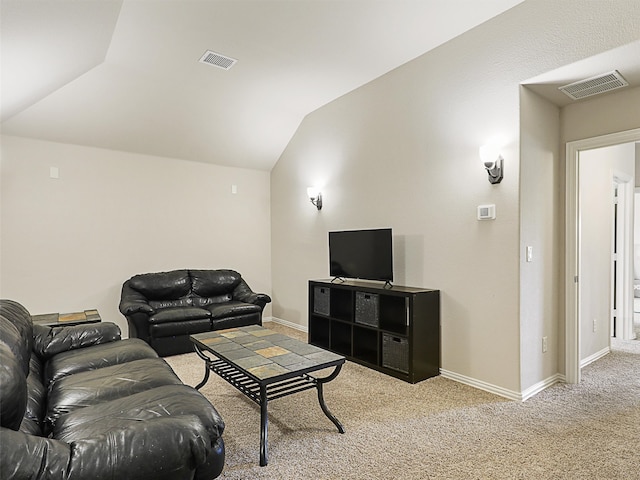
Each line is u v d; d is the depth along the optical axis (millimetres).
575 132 3260
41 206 4402
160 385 2100
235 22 3082
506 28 2955
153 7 2875
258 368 2293
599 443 2275
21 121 4121
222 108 4793
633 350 4273
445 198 3424
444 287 3438
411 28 3172
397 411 2727
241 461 2096
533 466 2045
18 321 2266
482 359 3145
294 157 5496
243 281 5477
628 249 4789
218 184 5660
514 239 2941
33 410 1816
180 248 5348
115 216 4863
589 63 2580
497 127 3031
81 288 4637
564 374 3309
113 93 4164
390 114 3959
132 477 1207
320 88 4375
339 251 4258
